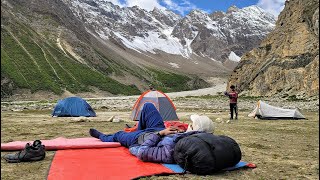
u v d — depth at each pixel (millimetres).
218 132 16281
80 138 12734
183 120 23953
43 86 130875
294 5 84688
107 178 7051
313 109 39625
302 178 7613
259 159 9625
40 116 28859
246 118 26484
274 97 67000
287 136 14914
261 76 79625
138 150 9102
